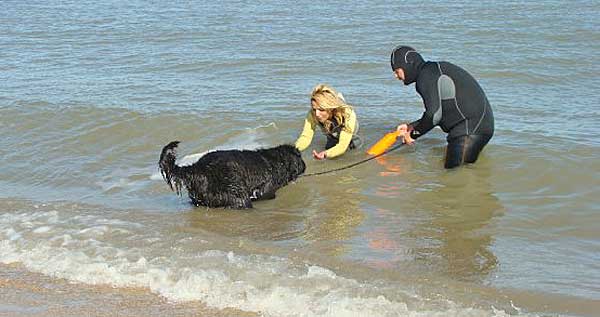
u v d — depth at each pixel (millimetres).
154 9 21906
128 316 4707
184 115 9734
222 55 14266
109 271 5379
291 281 5125
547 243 5941
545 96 10812
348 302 4715
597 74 12117
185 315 4703
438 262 5566
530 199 6906
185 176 6730
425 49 14562
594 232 6145
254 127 9352
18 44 16422
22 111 10078
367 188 7328
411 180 7512
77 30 18234
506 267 5461
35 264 5594
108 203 7105
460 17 18125
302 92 11156
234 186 6785
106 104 10312
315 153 7852
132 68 13336
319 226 6391
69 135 9250
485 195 7043
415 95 10977
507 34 15734
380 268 5445
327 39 15805
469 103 7602
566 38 15102
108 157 8555
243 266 5422
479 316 4559
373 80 12070
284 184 7230
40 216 6703
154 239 6070
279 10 20609
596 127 8953
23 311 4809
